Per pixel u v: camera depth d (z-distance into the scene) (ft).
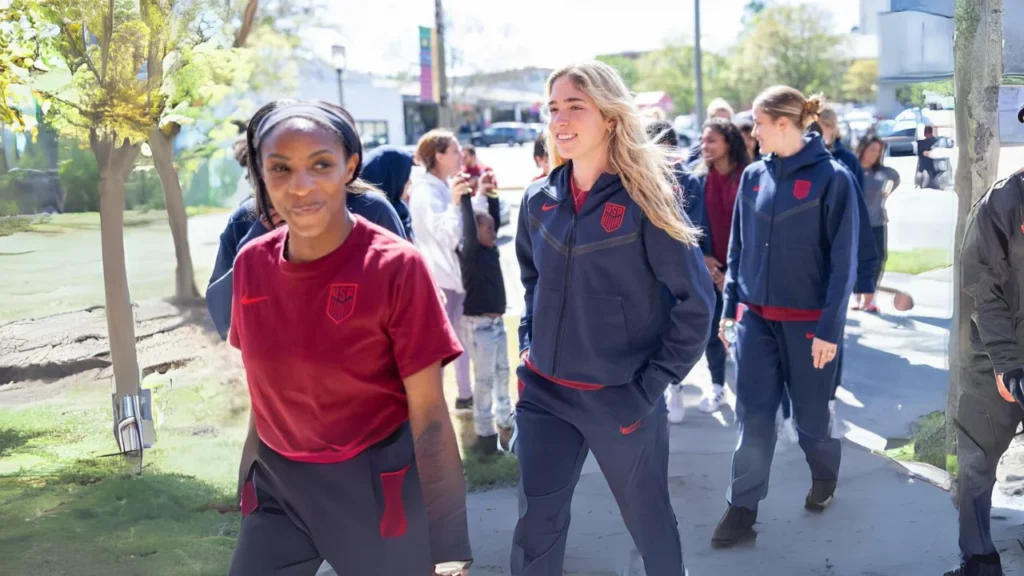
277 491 7.34
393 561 7.19
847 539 12.73
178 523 13.08
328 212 6.72
